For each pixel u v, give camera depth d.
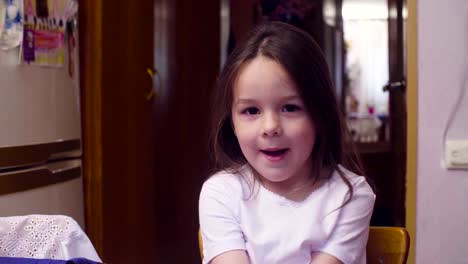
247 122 0.88
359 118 4.16
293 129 0.86
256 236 0.92
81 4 1.99
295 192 0.95
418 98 1.82
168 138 2.71
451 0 1.78
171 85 2.75
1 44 1.59
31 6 1.68
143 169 2.34
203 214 0.97
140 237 2.33
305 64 0.86
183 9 2.94
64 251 0.89
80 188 1.98
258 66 0.86
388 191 3.57
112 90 2.07
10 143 1.63
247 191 0.96
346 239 0.90
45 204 1.77
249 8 3.82
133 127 2.24
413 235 1.84
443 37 1.79
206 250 0.95
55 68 1.81
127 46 2.18
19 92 1.65
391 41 2.80
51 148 1.79
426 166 1.82
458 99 1.79
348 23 4.15
